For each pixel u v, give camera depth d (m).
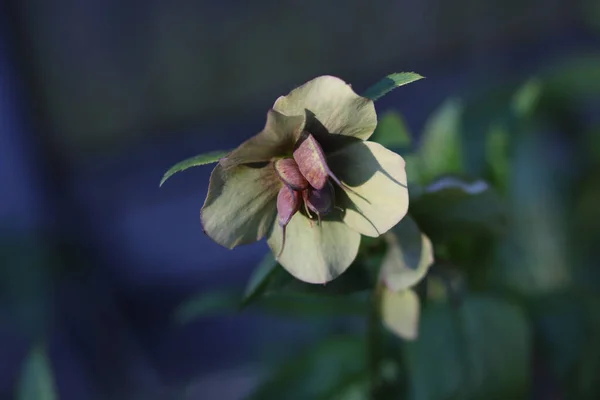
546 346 0.64
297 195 0.48
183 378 1.19
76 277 1.23
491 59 1.39
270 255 0.52
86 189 1.30
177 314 1.24
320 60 1.38
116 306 1.26
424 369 0.58
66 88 1.26
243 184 0.49
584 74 0.76
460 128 0.61
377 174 0.49
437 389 0.58
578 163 0.75
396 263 0.52
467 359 0.58
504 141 0.60
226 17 1.32
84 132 1.30
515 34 1.39
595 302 0.65
